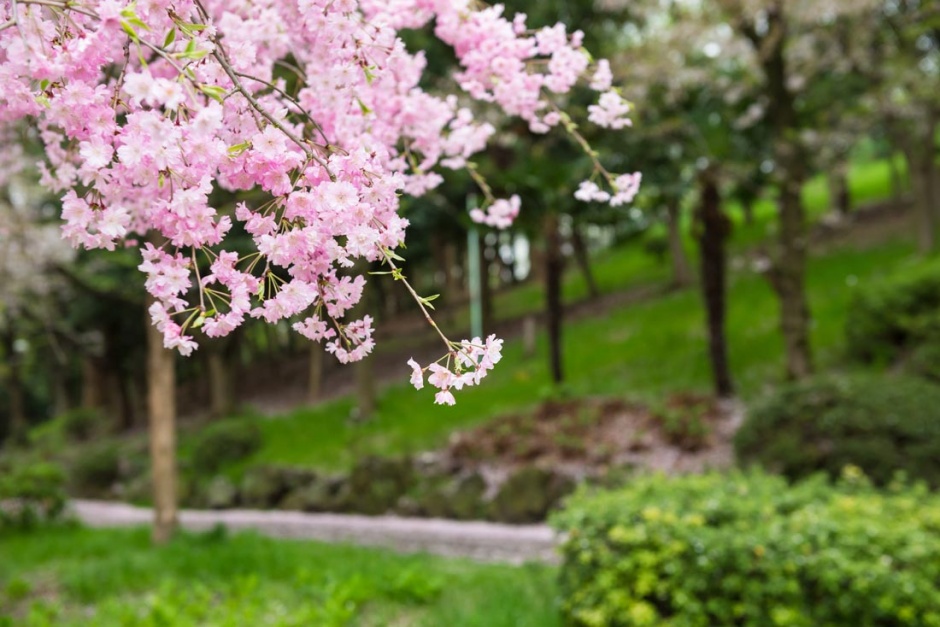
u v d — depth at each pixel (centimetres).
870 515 384
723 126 1024
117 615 456
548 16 742
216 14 181
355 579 493
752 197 1520
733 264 1698
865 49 1127
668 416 982
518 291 2205
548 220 1067
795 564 344
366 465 1007
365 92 193
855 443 664
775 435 726
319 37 153
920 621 328
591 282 1858
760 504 407
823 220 1852
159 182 112
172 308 140
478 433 1088
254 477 1127
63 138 173
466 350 120
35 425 2911
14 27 119
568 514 417
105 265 1173
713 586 360
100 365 1930
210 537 687
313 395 1575
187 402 2039
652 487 459
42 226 912
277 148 116
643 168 959
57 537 824
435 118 213
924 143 1294
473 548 756
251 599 485
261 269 135
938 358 873
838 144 1246
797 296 987
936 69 1121
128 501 1270
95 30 127
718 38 998
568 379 1251
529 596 459
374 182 120
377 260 131
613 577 374
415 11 214
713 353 1029
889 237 1584
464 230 1423
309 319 124
